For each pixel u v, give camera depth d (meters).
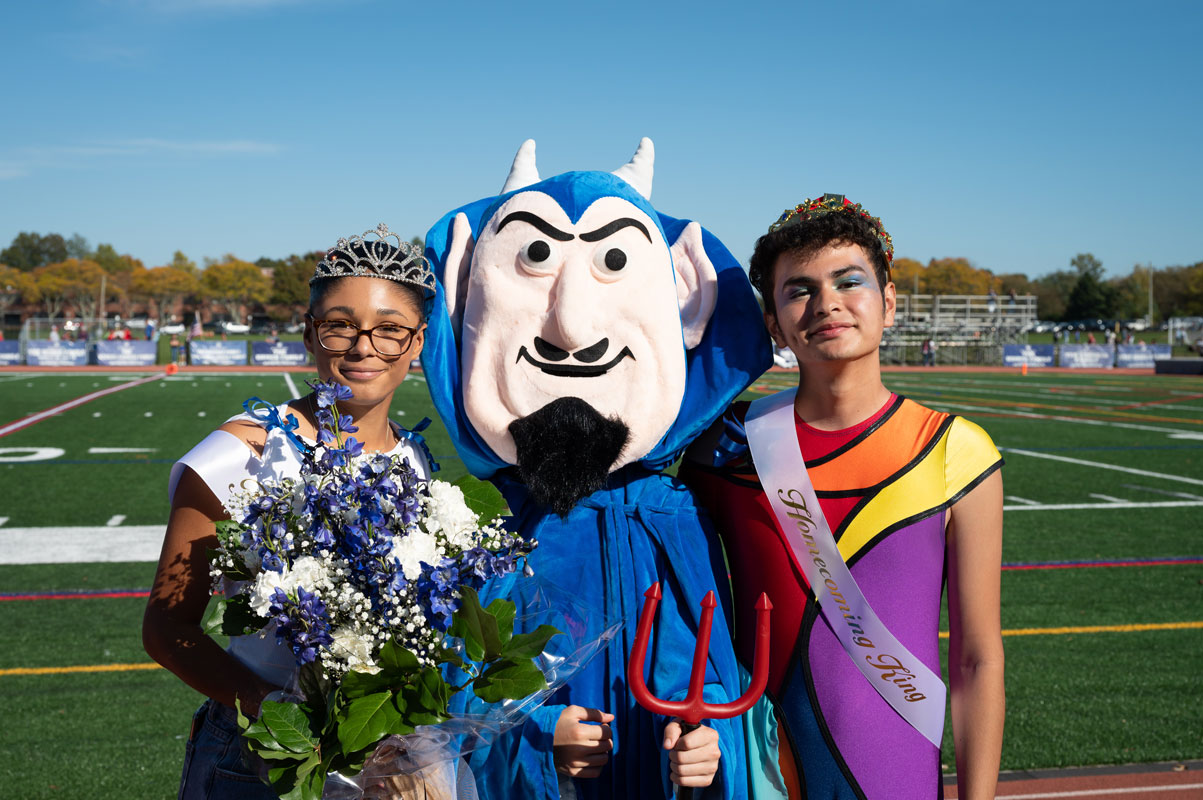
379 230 2.23
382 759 1.97
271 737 1.81
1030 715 4.98
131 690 5.19
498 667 1.94
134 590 7.07
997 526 2.28
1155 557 8.36
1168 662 5.77
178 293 107.19
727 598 2.58
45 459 13.16
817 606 2.32
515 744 2.23
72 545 8.39
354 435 2.26
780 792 2.34
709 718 2.08
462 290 2.87
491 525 2.12
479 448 2.74
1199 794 4.16
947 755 4.51
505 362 2.67
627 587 2.47
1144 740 4.68
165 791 4.07
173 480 2.10
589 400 2.64
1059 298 103.12
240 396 23.02
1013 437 17.16
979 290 106.19
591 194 2.78
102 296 98.75
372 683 1.81
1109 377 36.94
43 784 4.11
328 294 2.18
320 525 1.82
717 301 2.86
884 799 2.22
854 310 2.28
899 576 2.25
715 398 2.70
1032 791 4.19
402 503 1.85
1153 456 14.77
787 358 33.25
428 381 2.73
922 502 2.26
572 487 2.54
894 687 2.24
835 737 2.25
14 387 25.52
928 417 2.35
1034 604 6.96
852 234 2.31
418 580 1.81
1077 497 11.24
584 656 2.16
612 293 2.69
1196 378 36.41
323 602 1.78
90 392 24.06
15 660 5.62
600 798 2.36
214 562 1.89
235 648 2.16
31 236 134.00
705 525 2.65
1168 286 95.19
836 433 2.37
